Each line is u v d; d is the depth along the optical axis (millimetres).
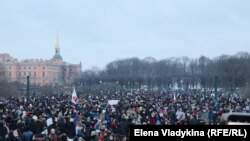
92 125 35500
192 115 46469
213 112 49500
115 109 55594
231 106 60188
